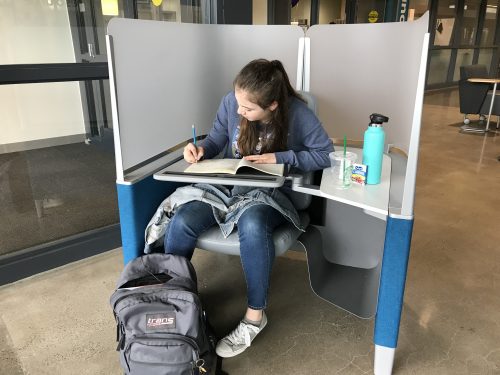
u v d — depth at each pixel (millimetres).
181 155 1651
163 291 1231
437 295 1779
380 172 1332
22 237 2162
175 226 1388
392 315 1255
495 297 1769
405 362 1420
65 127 3268
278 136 1462
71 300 1758
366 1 6480
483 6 8320
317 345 1505
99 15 2803
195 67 1720
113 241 2154
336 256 1764
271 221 1374
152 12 2656
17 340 1526
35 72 1832
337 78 1788
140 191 1404
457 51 8266
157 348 1182
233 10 2465
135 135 1419
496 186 3035
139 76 1409
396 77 1626
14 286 1855
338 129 1866
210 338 1396
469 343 1506
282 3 3809
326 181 1360
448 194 2881
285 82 1454
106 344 1510
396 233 1157
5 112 2965
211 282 1891
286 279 1913
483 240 2242
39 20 2793
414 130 1076
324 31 1750
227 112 1618
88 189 2816
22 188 2787
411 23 1500
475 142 4320
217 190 1485
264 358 1442
